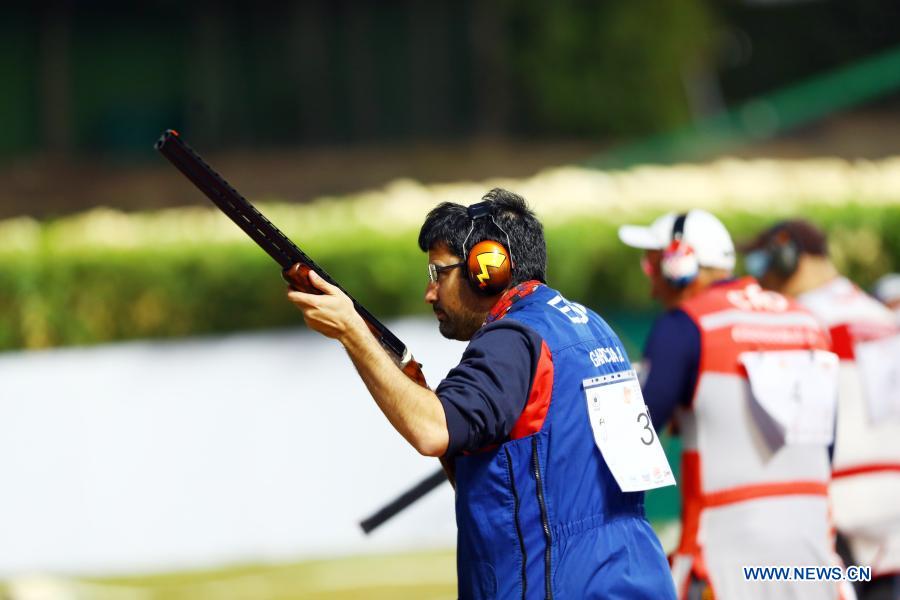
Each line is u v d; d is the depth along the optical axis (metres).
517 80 50.50
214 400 25.53
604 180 30.30
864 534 16.25
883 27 59.81
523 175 45.94
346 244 25.45
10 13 57.56
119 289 25.64
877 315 16.62
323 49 56.91
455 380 10.35
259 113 57.44
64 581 24.56
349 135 56.41
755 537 14.18
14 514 25.34
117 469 25.41
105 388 25.50
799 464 14.36
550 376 10.66
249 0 57.44
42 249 25.92
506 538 10.63
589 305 25.58
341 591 22.64
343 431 25.39
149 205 47.59
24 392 25.50
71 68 57.81
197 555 25.30
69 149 57.28
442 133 54.97
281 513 25.33
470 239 11.04
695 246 14.92
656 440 11.09
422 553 25.09
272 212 29.52
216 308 25.62
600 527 10.70
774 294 15.01
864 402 16.30
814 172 31.28
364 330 10.16
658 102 48.72
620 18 48.53
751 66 60.31
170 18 58.12
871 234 26.48
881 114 56.56
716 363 14.36
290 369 25.47
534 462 10.56
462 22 54.84
